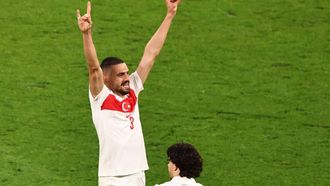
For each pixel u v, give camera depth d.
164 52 48.88
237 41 50.12
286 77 47.31
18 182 37.81
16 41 48.97
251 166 40.09
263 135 42.53
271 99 45.44
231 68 47.84
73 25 50.44
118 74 29.50
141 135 29.91
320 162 40.47
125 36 49.75
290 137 42.44
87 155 40.25
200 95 45.44
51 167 39.19
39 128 42.09
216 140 41.94
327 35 51.03
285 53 49.31
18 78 45.97
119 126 29.45
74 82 45.91
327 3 53.94
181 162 26.97
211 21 51.62
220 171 39.66
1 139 41.06
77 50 48.47
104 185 29.61
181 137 41.97
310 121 43.78
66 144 41.00
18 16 51.09
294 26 51.72
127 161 29.45
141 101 44.69
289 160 40.62
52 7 51.94
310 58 49.03
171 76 46.88
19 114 43.12
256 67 48.00
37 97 44.53
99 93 29.28
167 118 43.44
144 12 51.94
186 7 52.75
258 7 53.16
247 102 45.09
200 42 49.88
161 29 31.30
